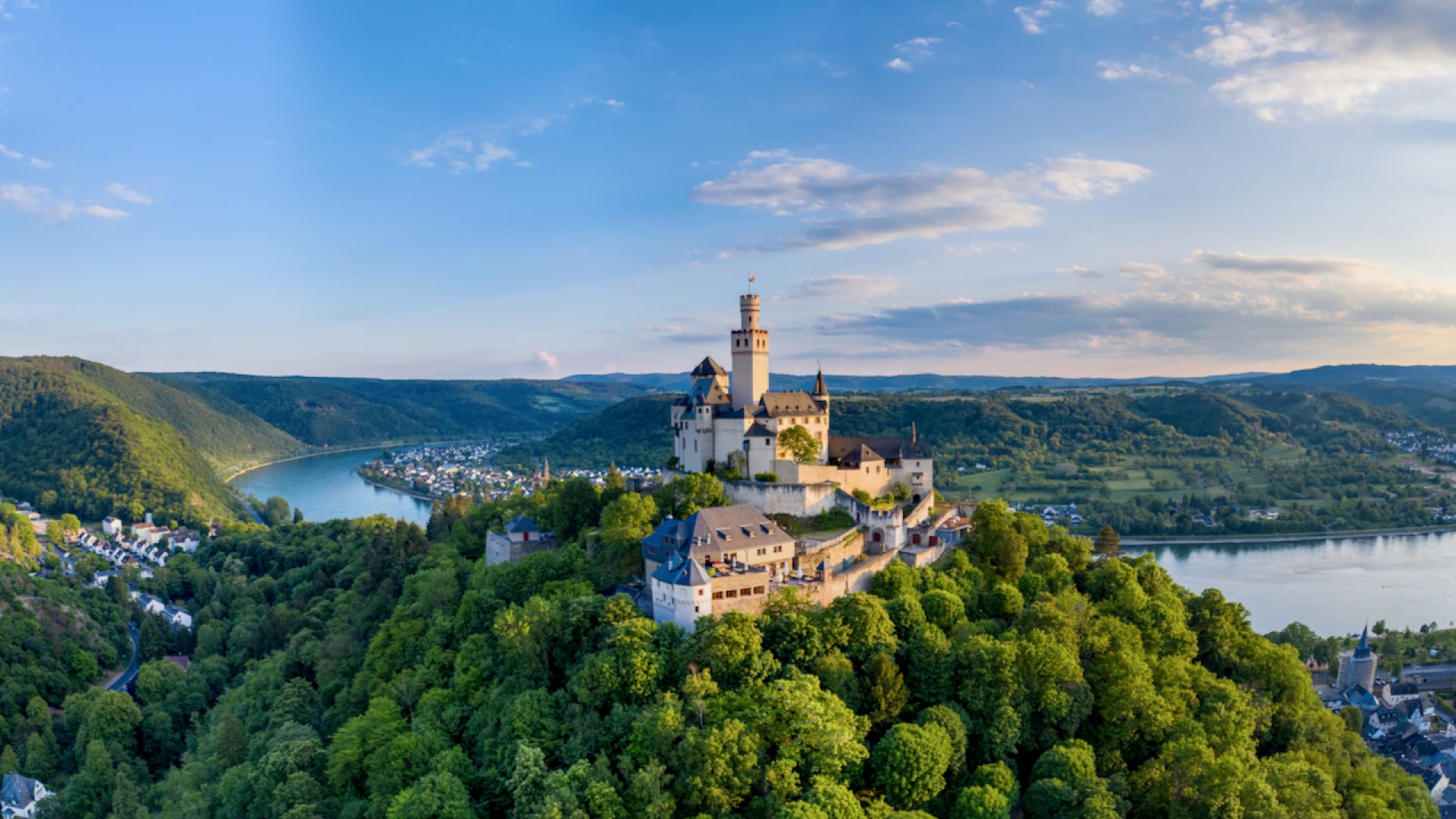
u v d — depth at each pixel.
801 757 132.62
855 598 162.12
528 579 195.25
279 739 181.38
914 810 131.38
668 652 151.50
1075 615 176.75
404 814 134.38
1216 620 199.50
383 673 196.00
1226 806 134.00
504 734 146.00
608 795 126.00
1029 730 152.75
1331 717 187.12
